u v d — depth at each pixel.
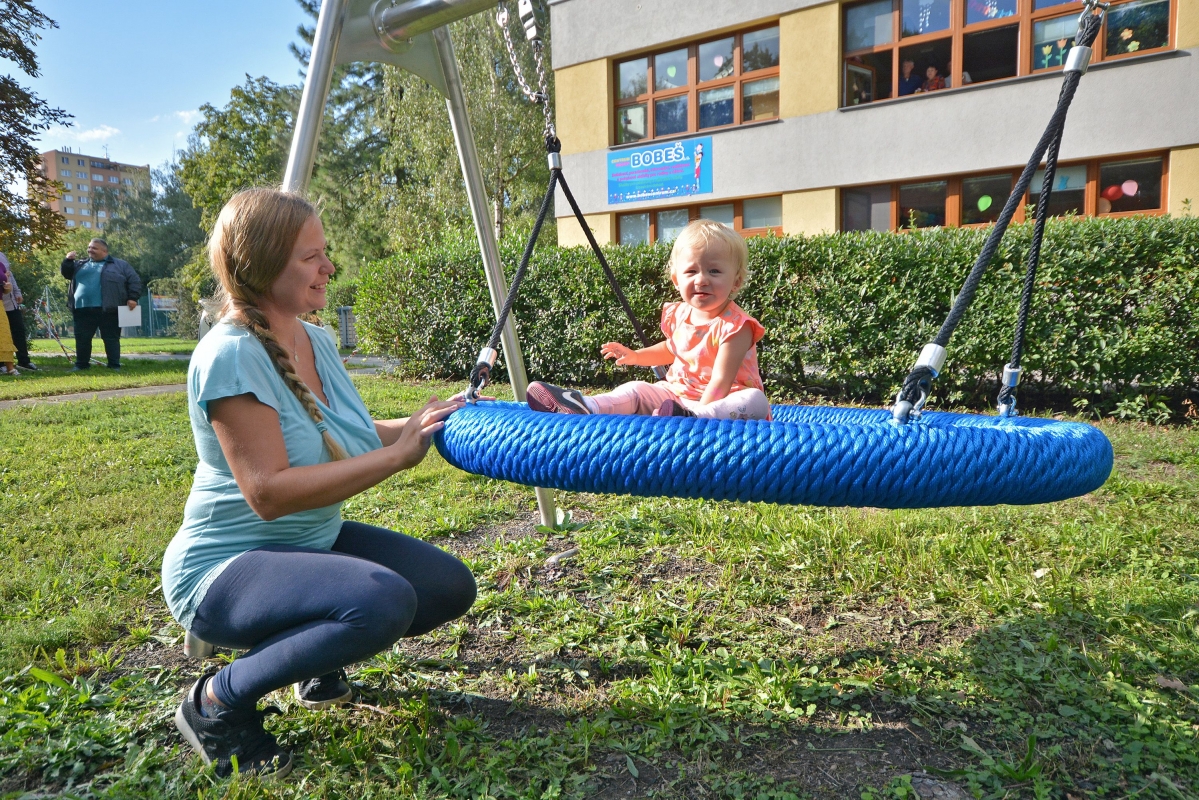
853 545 3.20
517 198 23.66
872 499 1.65
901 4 12.12
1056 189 11.36
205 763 1.85
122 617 2.70
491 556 3.32
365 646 1.73
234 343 1.76
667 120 14.76
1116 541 3.17
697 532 3.52
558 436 1.80
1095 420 6.17
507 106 20.75
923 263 6.65
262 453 1.74
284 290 1.88
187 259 53.47
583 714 2.10
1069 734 1.94
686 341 2.77
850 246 6.97
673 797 1.73
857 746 1.92
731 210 14.26
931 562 2.98
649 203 14.88
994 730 1.97
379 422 2.24
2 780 1.83
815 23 12.68
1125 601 2.61
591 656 2.42
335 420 1.98
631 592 2.90
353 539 2.13
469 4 2.67
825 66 12.68
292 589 1.76
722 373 2.55
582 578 3.06
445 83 3.16
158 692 2.21
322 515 1.99
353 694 2.22
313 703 2.14
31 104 15.30
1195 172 10.16
